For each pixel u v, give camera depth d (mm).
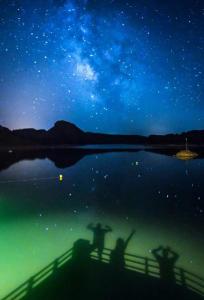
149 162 37156
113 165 34031
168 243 9945
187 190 19172
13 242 10094
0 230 11352
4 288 7129
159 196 17531
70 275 7730
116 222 12375
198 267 8180
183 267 8180
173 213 13789
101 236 10672
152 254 9070
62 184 21297
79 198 16953
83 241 10203
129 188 20016
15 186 20406
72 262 8508
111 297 6758
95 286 7215
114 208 14711
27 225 11961
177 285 7258
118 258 8781
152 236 10633
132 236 10648
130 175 25891
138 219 12805
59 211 14109
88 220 12688
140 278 7570
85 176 25297
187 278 7590
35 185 20875
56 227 11695
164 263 8430
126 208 14750
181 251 9258
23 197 17078
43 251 9312
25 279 7551
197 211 14117
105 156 48562
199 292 6969
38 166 32812
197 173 26641
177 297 6762
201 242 10000
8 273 7879
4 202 15852
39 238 10469
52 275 7746
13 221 12523
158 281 7445
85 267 8195
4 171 28438
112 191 18953
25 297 6766
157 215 13469
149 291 7004
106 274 7801
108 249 9469
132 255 8992
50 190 19156
